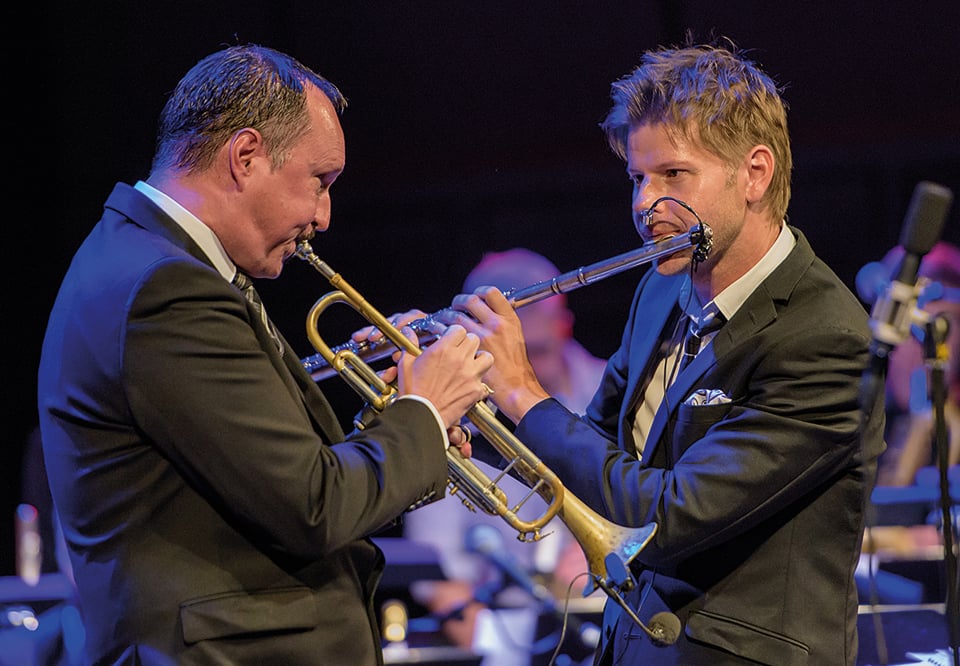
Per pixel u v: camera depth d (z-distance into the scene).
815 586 7.43
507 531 13.33
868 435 7.36
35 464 14.20
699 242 7.36
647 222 7.60
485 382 8.07
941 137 17.88
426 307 18.77
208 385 6.29
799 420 7.25
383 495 6.64
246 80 6.98
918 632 10.05
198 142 6.97
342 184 18.16
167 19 17.33
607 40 17.78
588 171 18.17
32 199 17.73
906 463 15.16
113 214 7.02
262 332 6.78
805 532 7.45
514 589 11.80
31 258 17.94
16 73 17.34
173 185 7.05
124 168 17.72
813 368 7.28
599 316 19.16
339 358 7.59
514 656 11.52
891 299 6.21
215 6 17.30
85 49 17.39
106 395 6.40
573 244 18.64
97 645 6.59
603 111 17.94
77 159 17.69
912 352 15.18
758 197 7.62
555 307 13.82
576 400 13.83
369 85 17.83
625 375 8.68
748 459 7.18
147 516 6.52
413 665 11.34
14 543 18.42
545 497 7.67
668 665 7.48
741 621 7.33
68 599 12.22
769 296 7.57
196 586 6.48
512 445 7.55
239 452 6.27
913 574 11.38
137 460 6.50
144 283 6.35
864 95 17.83
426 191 18.22
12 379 18.23
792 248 7.78
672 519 7.23
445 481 7.04
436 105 17.94
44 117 17.50
